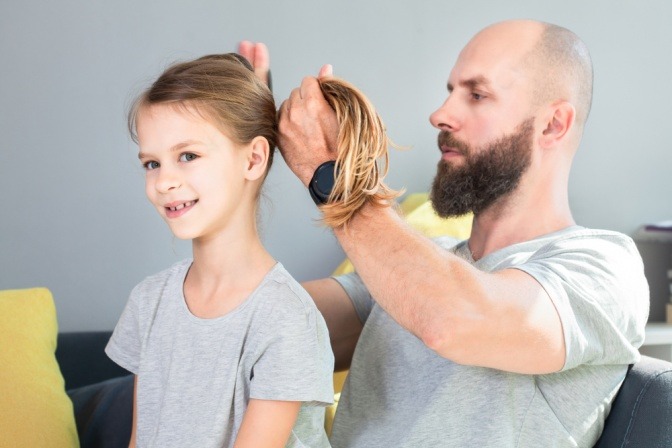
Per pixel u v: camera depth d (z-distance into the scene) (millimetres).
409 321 1105
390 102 2680
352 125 1152
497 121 1407
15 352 1668
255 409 1102
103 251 2701
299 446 1142
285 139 1208
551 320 1129
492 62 1422
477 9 2678
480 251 1451
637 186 2633
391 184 2676
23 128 2670
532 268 1191
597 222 2629
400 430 1278
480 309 1085
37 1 2652
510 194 1412
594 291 1206
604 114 2617
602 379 1248
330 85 1193
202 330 1152
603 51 2615
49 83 2670
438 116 1451
